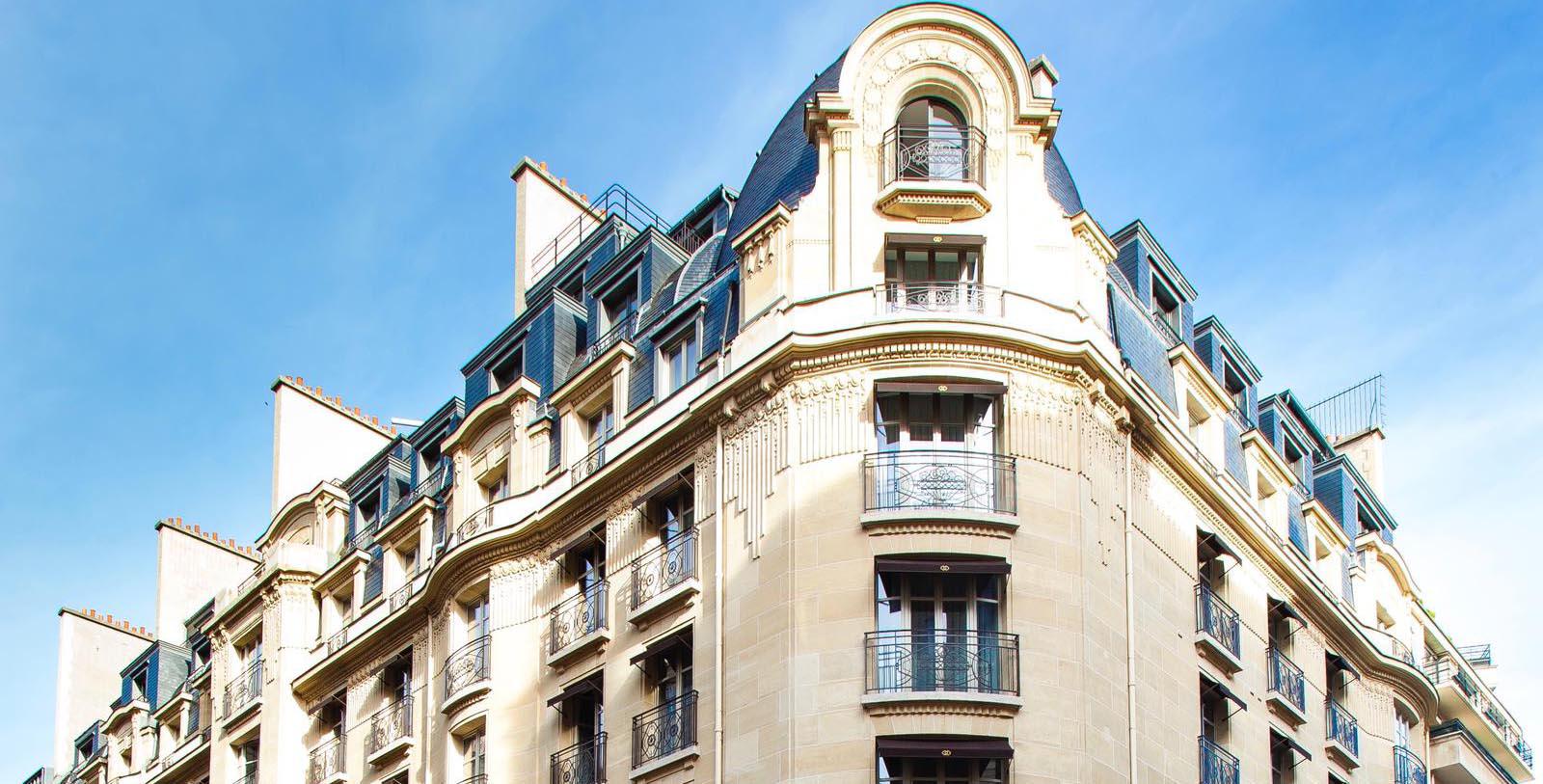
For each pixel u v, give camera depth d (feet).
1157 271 130.82
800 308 106.32
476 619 129.29
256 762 157.38
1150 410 113.29
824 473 102.37
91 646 230.89
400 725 133.80
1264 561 128.47
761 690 99.91
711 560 107.76
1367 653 142.51
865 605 98.37
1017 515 100.89
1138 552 110.11
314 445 176.45
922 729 95.14
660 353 118.62
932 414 104.32
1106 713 100.53
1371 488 177.47
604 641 114.93
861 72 112.16
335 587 152.46
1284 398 151.84
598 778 110.83
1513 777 183.11
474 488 133.49
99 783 198.29
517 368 137.69
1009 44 112.16
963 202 107.96
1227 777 113.09
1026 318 105.70
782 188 116.47
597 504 120.26
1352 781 135.13
